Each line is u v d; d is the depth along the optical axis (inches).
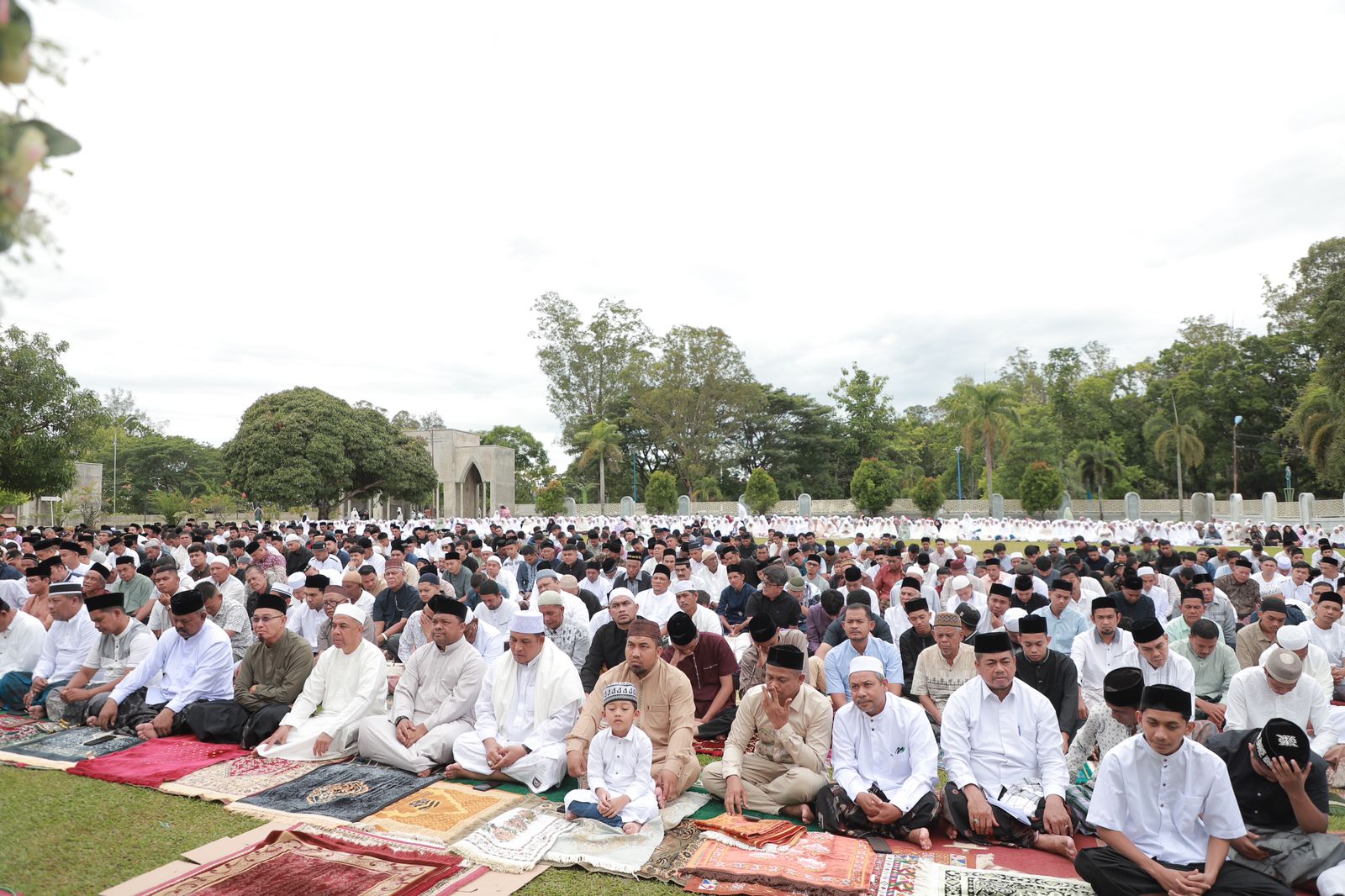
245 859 169.0
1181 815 159.9
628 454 2379.4
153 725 262.8
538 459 2780.5
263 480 1360.7
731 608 399.5
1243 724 224.7
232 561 465.7
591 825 191.8
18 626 304.5
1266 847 160.7
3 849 176.7
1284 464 1899.6
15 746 249.4
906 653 288.7
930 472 2546.8
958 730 202.5
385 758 237.1
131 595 380.8
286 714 252.7
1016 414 1801.2
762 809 208.2
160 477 2258.9
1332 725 223.6
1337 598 292.5
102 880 162.9
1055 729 199.8
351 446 1464.1
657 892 163.6
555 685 233.1
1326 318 1147.3
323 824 190.9
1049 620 313.4
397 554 378.9
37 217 71.3
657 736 227.9
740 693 296.4
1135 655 263.1
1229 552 478.6
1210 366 1995.6
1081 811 193.6
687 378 2164.1
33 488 787.4
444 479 1983.3
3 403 759.7
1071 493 2058.3
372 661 257.6
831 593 307.9
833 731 208.4
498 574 412.8
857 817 194.4
